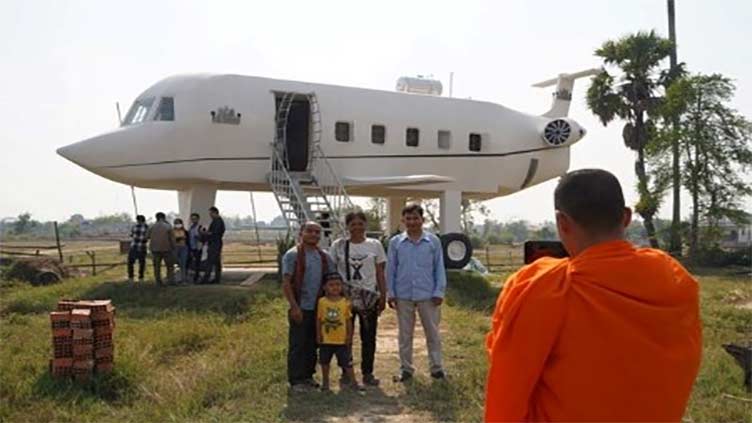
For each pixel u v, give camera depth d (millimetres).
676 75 34812
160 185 19734
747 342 10266
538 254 3016
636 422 2176
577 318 2225
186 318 12953
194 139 18594
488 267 29766
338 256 8070
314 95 20156
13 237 73625
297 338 7672
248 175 19203
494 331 2398
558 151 24641
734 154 32219
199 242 17969
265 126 19344
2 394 7250
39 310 14922
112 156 18312
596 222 2377
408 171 21828
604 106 35031
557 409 2230
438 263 8133
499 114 23656
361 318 8031
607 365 2182
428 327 8094
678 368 2199
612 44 35312
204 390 7316
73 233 86312
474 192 23234
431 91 23828
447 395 7355
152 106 18812
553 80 26438
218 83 19031
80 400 7074
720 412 6523
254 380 7918
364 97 21266
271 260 30797
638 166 34781
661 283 2244
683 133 32094
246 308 14242
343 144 20781
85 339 7496
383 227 34469
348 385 7730
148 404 7102
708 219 32250
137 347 9523
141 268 18375
